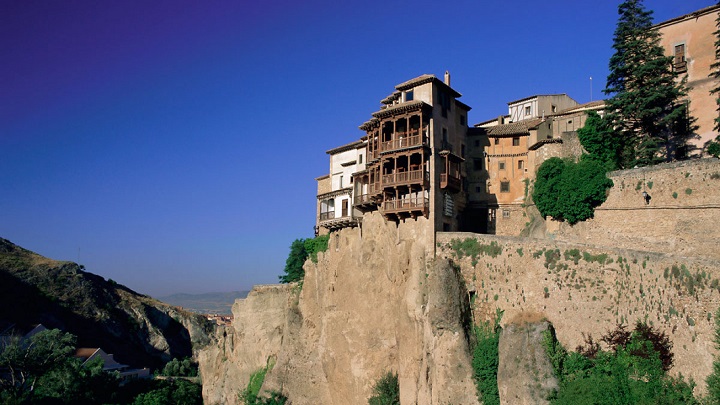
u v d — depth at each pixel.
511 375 45.94
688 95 57.81
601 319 44.88
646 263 42.56
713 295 36.94
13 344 84.06
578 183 54.66
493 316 52.91
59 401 87.69
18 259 183.62
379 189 64.00
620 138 58.50
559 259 49.28
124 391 101.31
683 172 47.97
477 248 55.91
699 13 58.16
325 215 77.06
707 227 45.66
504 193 67.44
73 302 175.88
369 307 65.88
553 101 83.44
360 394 65.31
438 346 52.91
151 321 195.00
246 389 90.31
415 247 60.28
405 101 65.06
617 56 59.34
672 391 37.50
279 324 89.06
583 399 40.25
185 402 101.38
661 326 40.09
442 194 62.22
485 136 69.06
